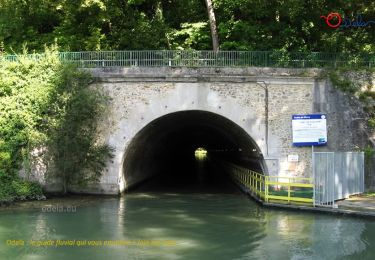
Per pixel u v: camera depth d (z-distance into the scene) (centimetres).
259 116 1998
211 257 1093
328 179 1677
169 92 2005
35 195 1927
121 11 2645
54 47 2119
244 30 2511
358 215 1523
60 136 1922
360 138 1977
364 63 2070
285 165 1992
